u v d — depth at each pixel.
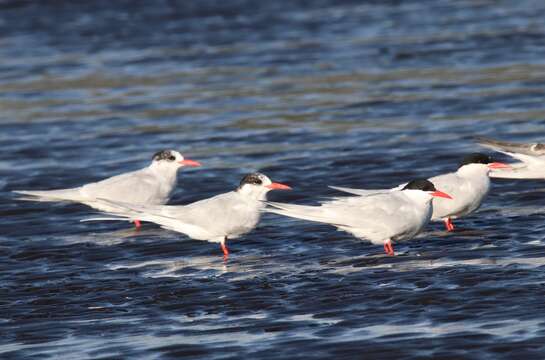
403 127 21.64
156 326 11.34
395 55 28.94
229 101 24.88
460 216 15.19
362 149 20.02
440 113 22.66
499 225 14.91
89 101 25.59
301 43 31.23
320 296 11.98
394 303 11.54
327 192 17.53
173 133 22.19
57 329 11.41
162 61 29.77
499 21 32.91
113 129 22.78
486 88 24.53
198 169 19.42
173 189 16.81
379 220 13.54
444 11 35.12
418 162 18.94
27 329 11.47
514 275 12.23
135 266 13.82
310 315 11.37
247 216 14.14
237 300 12.05
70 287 12.93
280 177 18.47
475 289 11.80
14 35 33.84
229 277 13.03
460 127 21.34
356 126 21.94
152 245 14.82
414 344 10.29
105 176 19.27
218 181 18.55
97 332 11.26
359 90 25.25
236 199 14.24
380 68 27.55
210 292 12.42
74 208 17.08
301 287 12.38
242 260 13.87
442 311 11.16
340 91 25.25
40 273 13.63
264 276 12.97
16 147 21.64
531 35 30.34
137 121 23.42
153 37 32.81
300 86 26.05
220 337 10.86
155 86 26.89
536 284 11.81
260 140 21.22
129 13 35.62
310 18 34.56
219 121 23.02
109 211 16.48
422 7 36.00
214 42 31.86
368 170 18.64
